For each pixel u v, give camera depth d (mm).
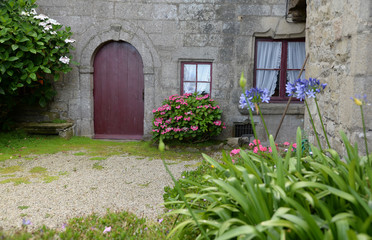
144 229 2445
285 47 6617
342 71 2965
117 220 2588
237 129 6750
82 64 6672
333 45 3223
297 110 6504
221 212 1742
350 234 1213
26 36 5816
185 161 5301
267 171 2055
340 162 1907
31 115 6812
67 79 6719
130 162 5188
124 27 6551
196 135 6219
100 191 3811
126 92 6906
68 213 3135
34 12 6113
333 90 3219
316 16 3805
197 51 6555
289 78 6684
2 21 5480
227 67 6570
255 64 6668
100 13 6539
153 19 6527
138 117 6945
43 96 6656
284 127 6609
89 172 4621
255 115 6617
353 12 2695
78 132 6855
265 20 6430
